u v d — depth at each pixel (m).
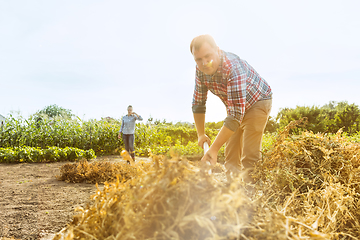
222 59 1.91
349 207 1.20
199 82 2.22
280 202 1.16
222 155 6.93
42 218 2.01
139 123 11.01
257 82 2.05
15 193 3.03
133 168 0.84
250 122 2.04
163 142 11.52
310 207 1.02
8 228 1.75
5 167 5.79
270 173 1.37
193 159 7.31
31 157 6.99
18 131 9.16
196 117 2.28
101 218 0.67
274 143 1.66
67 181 3.84
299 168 1.49
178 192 0.58
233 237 0.57
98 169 3.97
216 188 0.60
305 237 0.59
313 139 1.75
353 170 1.47
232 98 1.79
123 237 0.55
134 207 0.61
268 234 0.60
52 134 9.66
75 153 7.57
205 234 0.55
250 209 0.75
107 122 11.20
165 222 0.55
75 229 0.65
